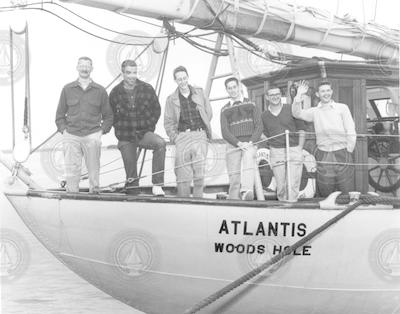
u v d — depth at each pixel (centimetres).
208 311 388
